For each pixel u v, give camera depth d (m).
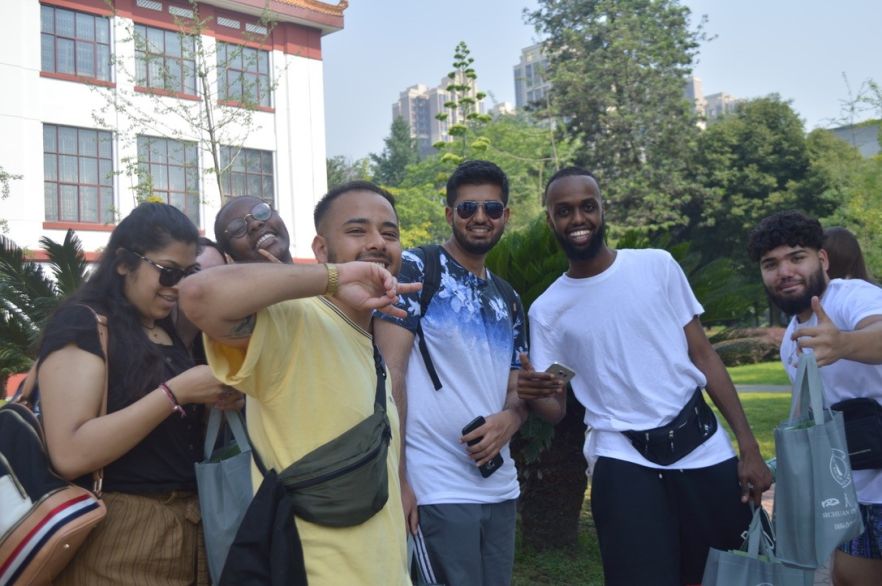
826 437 2.95
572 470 5.65
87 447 2.22
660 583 3.23
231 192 21.89
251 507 2.07
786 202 35.12
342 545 2.10
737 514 3.34
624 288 3.46
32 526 2.15
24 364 6.56
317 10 23.23
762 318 34.88
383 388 2.36
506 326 3.49
